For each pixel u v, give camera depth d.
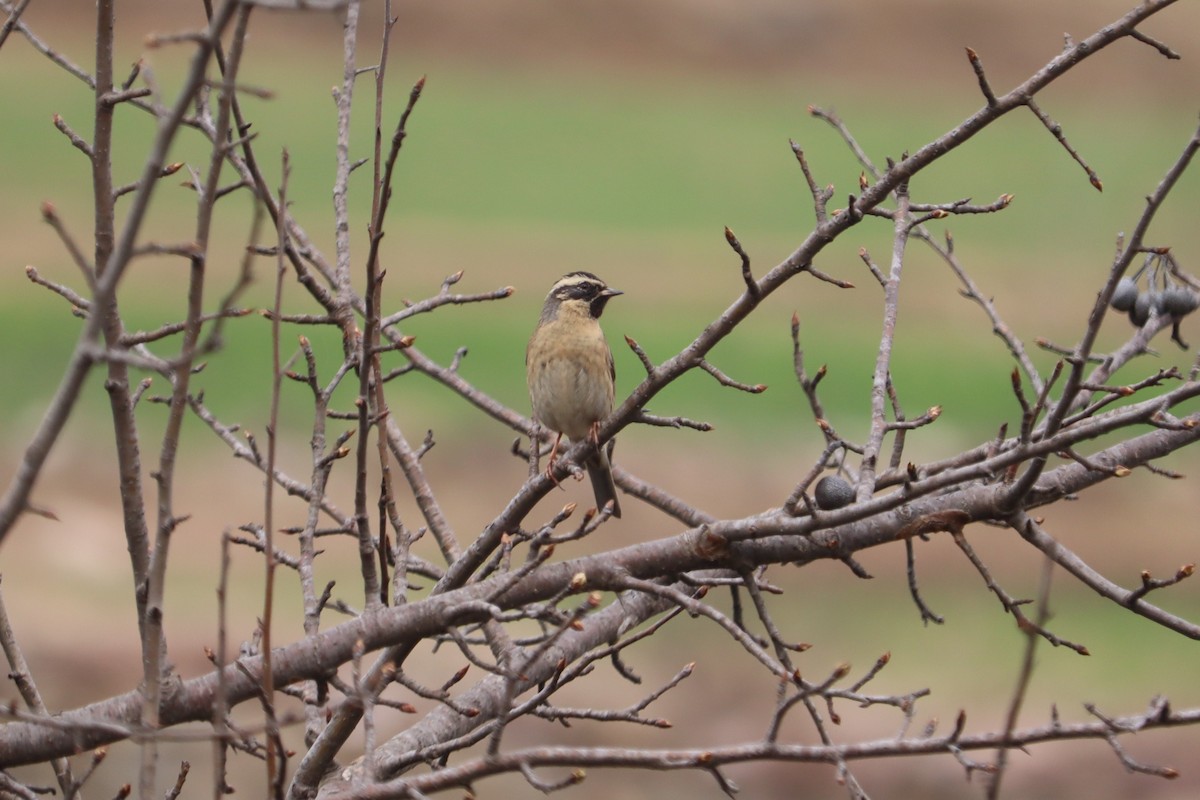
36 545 18.95
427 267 36.09
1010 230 40.94
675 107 58.56
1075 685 16.41
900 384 26.70
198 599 17.41
